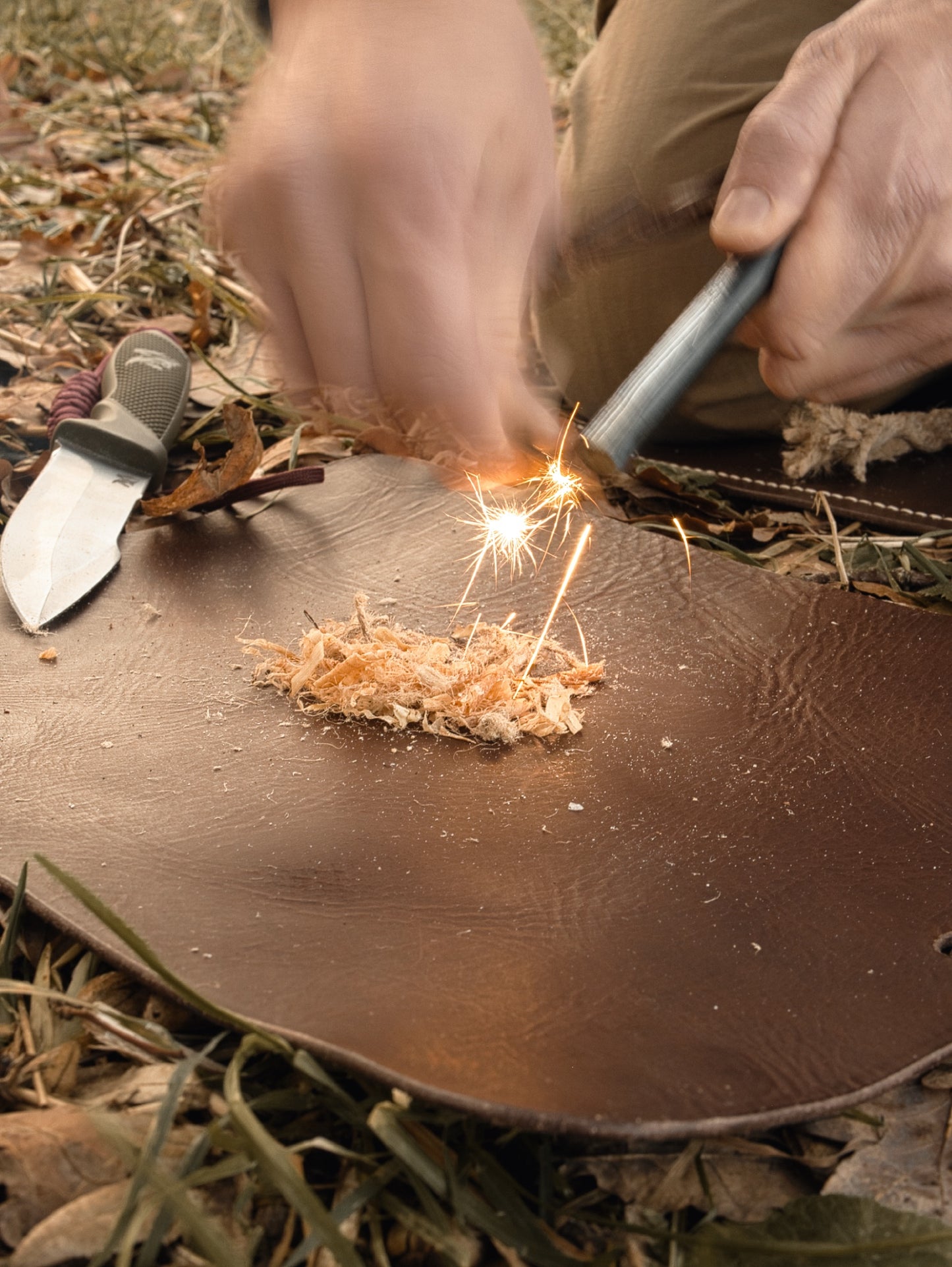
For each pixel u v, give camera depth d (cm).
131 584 116
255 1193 67
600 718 99
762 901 79
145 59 349
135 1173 62
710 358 101
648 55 160
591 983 72
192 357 189
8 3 391
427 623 112
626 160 158
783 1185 70
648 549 122
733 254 102
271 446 168
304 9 102
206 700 101
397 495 132
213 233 105
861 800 89
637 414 96
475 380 97
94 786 89
